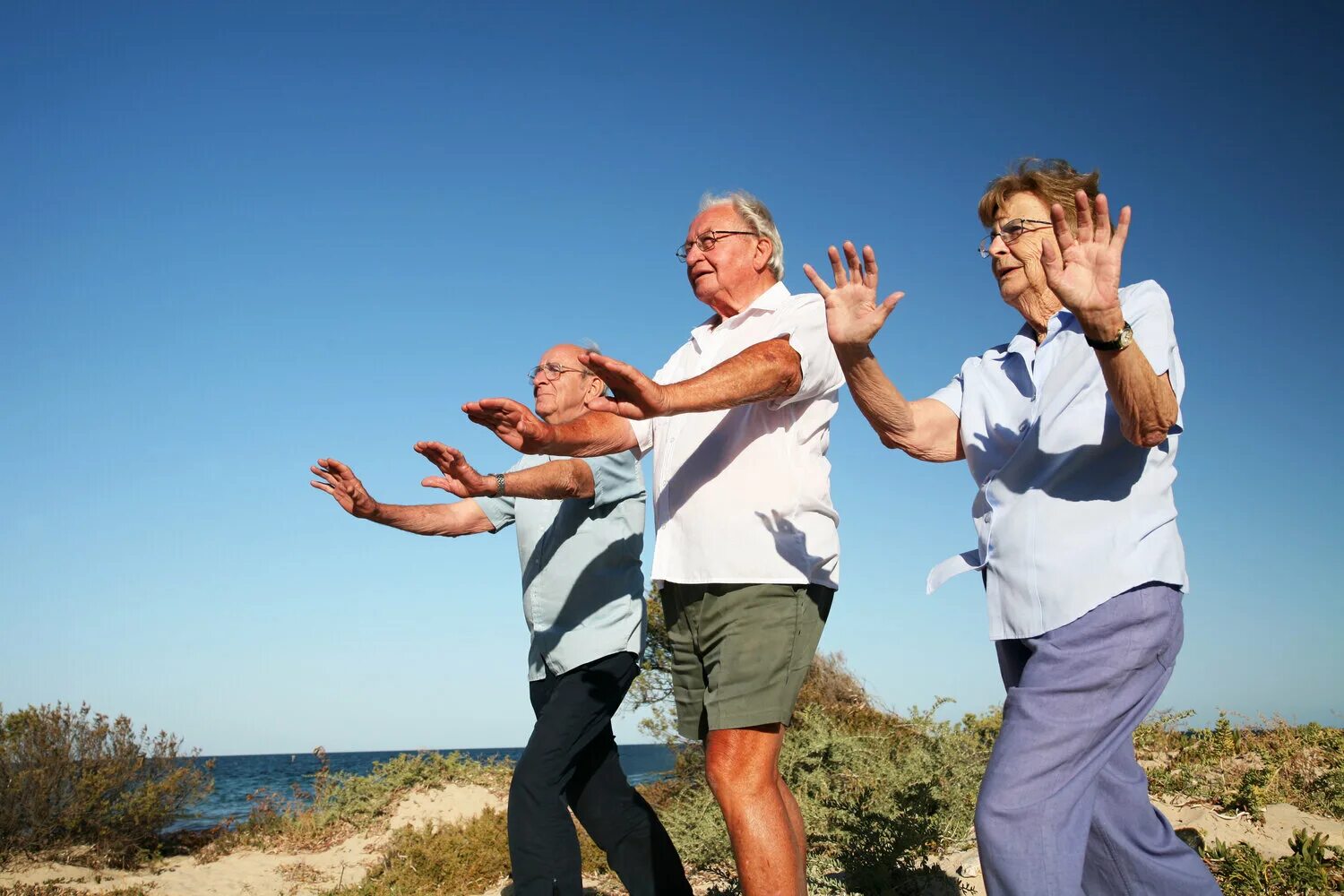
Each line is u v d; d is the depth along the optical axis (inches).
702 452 120.9
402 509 172.4
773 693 112.3
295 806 427.2
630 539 162.4
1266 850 166.4
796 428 120.3
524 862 146.8
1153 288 96.0
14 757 377.7
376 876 290.7
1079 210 82.4
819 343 118.7
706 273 131.6
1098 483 93.2
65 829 370.9
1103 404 93.4
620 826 159.8
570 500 163.0
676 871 159.9
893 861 173.8
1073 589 90.7
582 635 156.9
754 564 114.1
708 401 100.0
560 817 150.5
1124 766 97.7
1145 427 85.3
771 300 127.8
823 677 378.6
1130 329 81.8
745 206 133.0
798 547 115.8
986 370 111.1
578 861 149.9
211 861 369.7
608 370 90.6
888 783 235.6
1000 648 100.1
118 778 385.1
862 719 333.1
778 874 108.1
